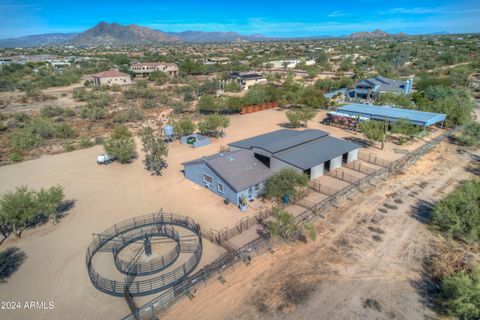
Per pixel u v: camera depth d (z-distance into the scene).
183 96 83.12
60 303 16.91
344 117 51.03
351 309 16.12
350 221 23.95
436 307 16.12
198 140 43.16
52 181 32.75
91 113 62.00
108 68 148.00
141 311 16.12
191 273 18.81
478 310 14.51
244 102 63.69
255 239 21.91
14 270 19.53
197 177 30.92
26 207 22.45
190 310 16.28
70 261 20.31
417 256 19.92
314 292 17.25
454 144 41.75
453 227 20.95
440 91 60.41
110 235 22.94
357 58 155.88
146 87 96.56
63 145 45.31
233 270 19.02
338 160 33.53
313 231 21.52
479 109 59.75
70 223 24.83
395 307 16.22
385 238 21.81
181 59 188.38
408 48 166.88
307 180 26.66
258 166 30.28
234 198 26.39
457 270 18.53
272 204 26.70
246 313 16.02
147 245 20.30
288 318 15.68
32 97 84.12
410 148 40.03
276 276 18.47
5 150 43.34
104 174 34.28
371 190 28.92
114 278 18.53
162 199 28.41
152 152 33.97
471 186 23.84
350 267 19.08
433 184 30.02
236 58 188.38
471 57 142.25
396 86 71.12
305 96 65.56
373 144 42.03
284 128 51.81
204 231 23.09
